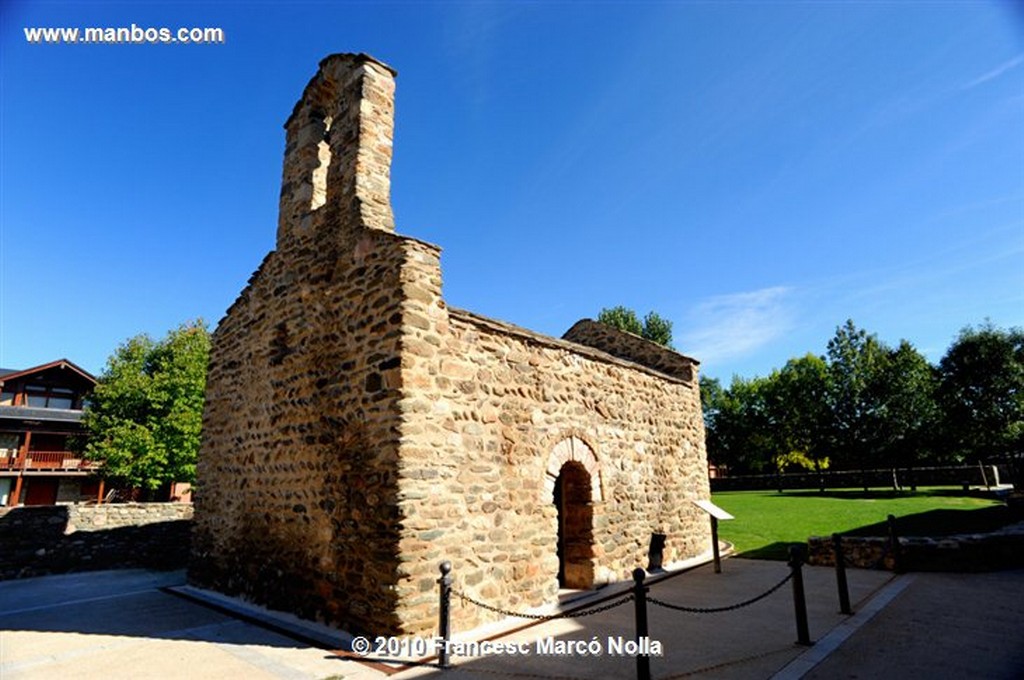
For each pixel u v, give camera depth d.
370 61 7.95
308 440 7.13
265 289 8.79
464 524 6.26
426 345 6.29
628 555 9.02
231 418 8.95
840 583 6.40
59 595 8.55
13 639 5.87
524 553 6.97
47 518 11.08
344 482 6.39
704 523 11.69
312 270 7.81
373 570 5.73
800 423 37.97
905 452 32.22
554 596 7.25
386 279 6.48
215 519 8.80
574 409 8.52
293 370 7.69
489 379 7.08
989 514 12.88
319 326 7.41
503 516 6.80
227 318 9.78
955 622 5.73
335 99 8.73
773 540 12.32
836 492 24.45
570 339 14.98
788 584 8.07
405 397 5.92
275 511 7.45
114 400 20.41
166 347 21.73
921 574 8.34
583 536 8.38
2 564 10.37
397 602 5.39
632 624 6.23
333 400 6.86
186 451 20.19
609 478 8.98
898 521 12.98
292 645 5.57
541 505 7.42
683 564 10.06
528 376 7.76
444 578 5.14
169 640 5.77
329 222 7.74
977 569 8.41
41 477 25.94
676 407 11.54
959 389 31.84
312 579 6.57
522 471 7.26
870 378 33.34
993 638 5.17
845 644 5.12
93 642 5.72
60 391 27.67
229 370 9.35
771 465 41.28
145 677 4.64
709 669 4.61
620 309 32.41
